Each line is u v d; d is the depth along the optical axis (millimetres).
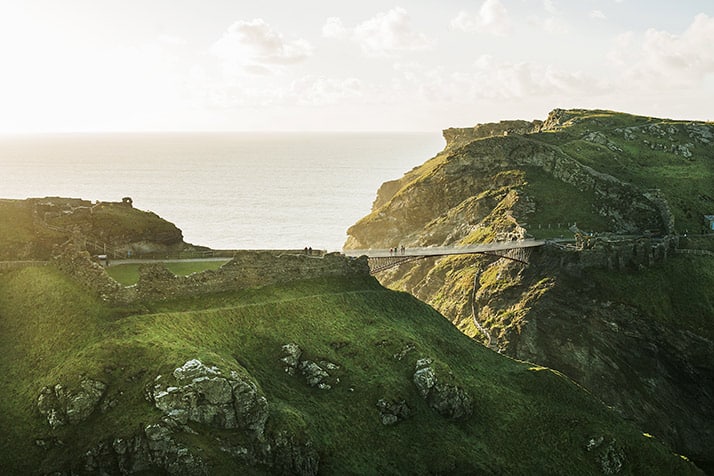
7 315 94125
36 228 112062
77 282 96938
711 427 151000
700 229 198625
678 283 166875
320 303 110812
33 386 81562
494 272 188125
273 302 106500
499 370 116312
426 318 122125
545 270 172875
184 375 80438
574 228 195500
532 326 163125
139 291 97500
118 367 82750
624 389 154000
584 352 158250
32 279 99125
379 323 112250
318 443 86250
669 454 110688
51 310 92750
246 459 79188
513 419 104438
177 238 129500
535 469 98062
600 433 106125
